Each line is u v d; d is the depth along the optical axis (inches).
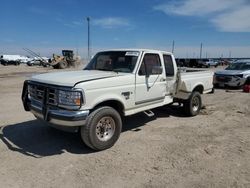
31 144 222.8
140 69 241.4
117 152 206.8
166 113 338.3
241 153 206.4
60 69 1501.0
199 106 332.8
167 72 280.8
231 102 426.6
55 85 199.2
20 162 187.6
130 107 233.8
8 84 679.1
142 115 324.5
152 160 192.2
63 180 162.9
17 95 489.1
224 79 606.9
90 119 198.8
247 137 245.1
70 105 191.6
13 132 253.6
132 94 233.5
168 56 283.3
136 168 179.5
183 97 304.3
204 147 218.1
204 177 167.5
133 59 243.3
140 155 201.0
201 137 243.8
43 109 205.8
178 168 179.8
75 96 190.2
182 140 235.0
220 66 2161.7
